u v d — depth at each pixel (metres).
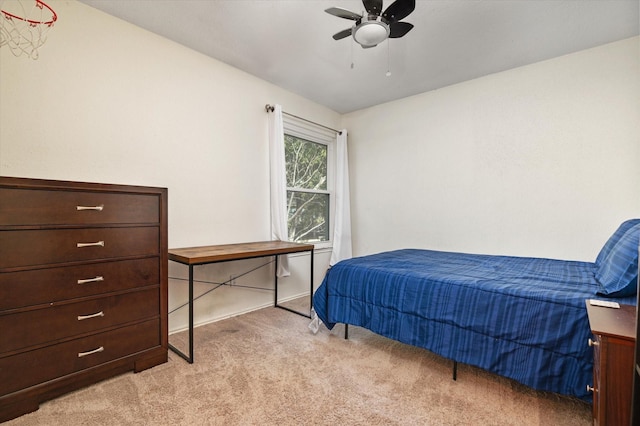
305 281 3.84
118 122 2.26
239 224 3.07
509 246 3.06
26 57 1.88
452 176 3.41
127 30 2.30
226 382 1.81
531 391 1.73
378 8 1.74
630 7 2.09
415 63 2.91
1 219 1.43
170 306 2.57
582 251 2.70
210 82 2.82
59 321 1.61
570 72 2.74
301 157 3.88
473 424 1.46
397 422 1.47
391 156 3.90
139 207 1.92
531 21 2.26
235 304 3.04
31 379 1.52
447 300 1.84
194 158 2.71
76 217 1.67
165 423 1.45
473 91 3.26
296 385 1.79
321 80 3.29
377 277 2.19
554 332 1.48
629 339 1.02
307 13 2.19
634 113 2.49
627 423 1.04
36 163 1.91
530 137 2.94
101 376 1.76
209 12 2.18
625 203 2.53
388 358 2.14
